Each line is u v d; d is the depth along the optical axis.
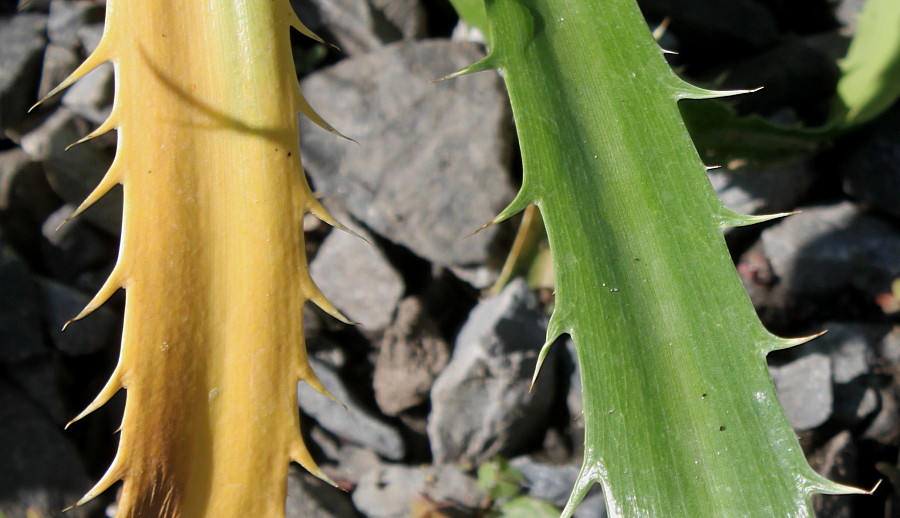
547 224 0.41
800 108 0.61
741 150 0.51
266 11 0.41
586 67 0.42
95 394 0.57
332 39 0.64
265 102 0.41
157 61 0.41
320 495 0.55
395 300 0.57
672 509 0.40
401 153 0.58
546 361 0.55
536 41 0.42
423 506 0.54
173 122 0.41
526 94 0.42
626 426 0.40
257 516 0.41
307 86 0.61
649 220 0.41
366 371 0.58
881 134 0.57
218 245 0.41
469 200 0.57
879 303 0.56
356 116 0.59
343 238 0.58
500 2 0.42
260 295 0.41
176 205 0.41
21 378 0.55
